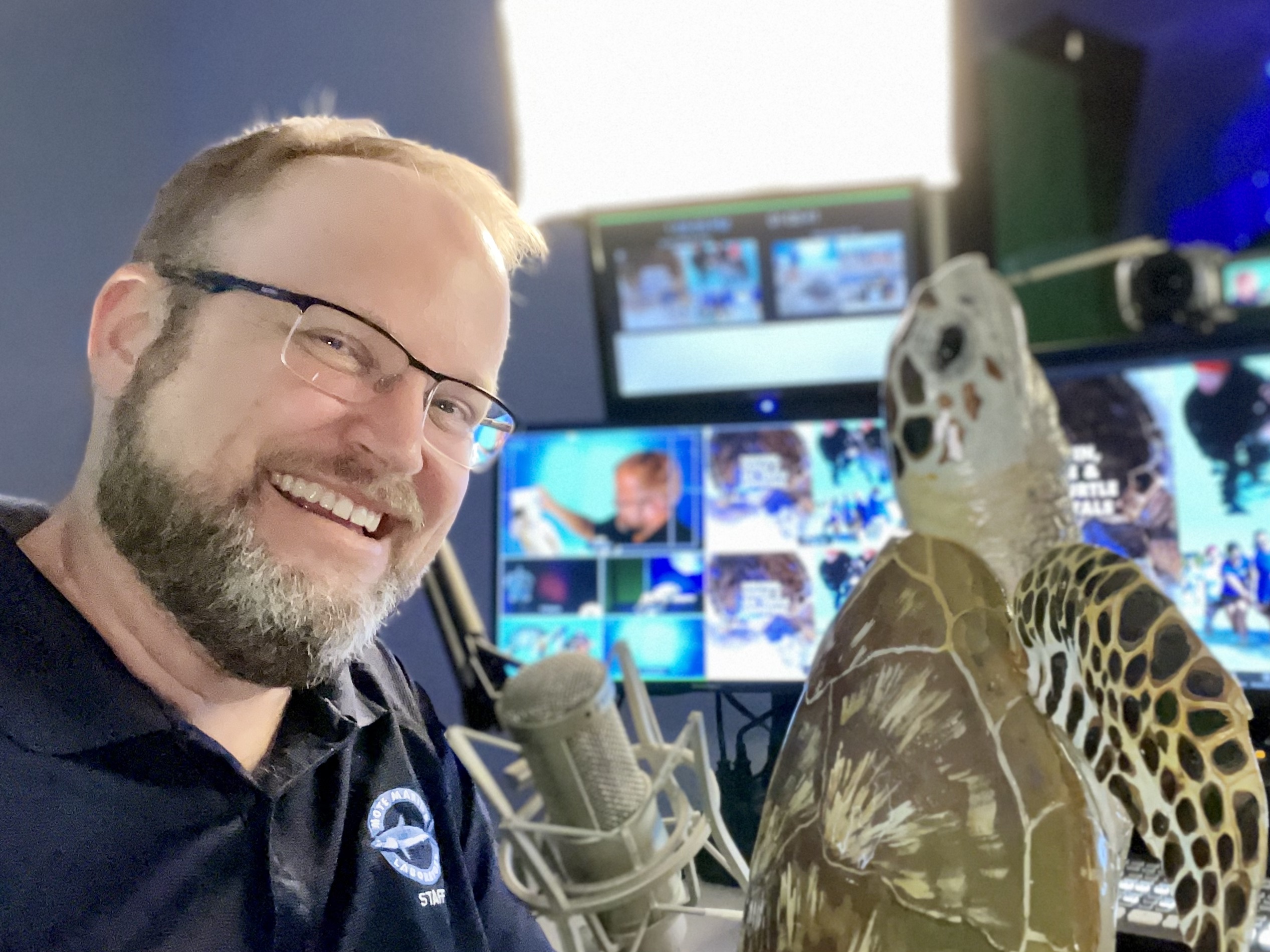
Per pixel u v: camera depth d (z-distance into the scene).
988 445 0.47
